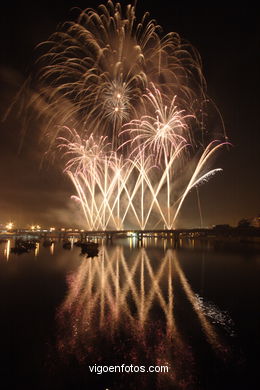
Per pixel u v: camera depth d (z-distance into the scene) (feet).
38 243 317.42
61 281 100.01
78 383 39.45
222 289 87.97
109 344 49.70
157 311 66.90
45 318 61.62
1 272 116.88
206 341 50.85
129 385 39.04
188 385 38.91
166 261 154.81
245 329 56.08
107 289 88.12
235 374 41.06
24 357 45.39
